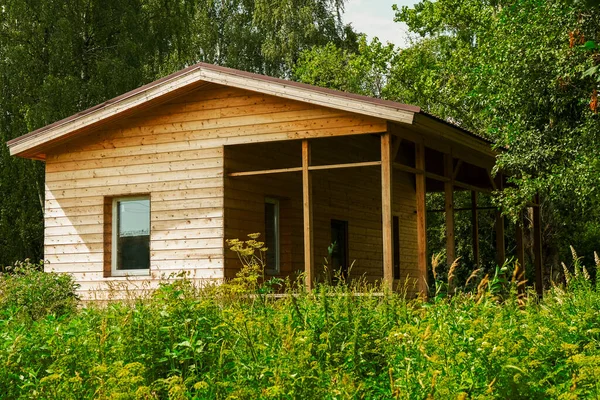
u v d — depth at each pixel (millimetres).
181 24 28094
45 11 24562
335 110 12594
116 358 5703
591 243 25594
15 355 5820
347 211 17266
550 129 13758
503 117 14398
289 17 34594
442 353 4656
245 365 5117
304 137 12820
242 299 6801
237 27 36094
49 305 11555
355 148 17844
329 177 16594
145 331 5809
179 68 32250
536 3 13211
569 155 13797
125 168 14422
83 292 14594
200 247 13586
